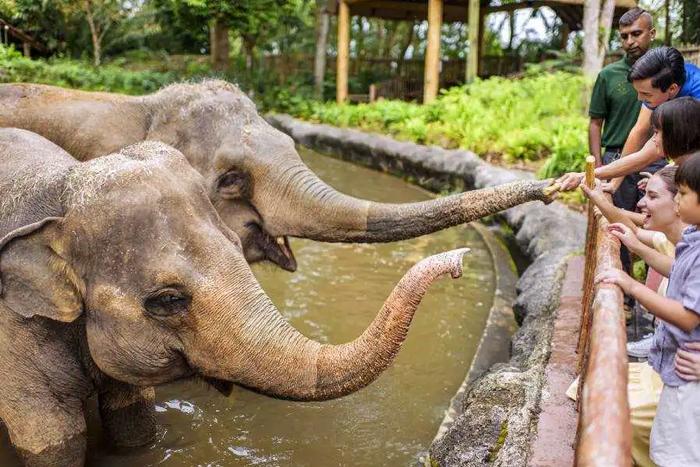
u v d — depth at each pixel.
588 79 13.31
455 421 3.53
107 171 2.98
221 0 21.92
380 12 22.89
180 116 4.64
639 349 3.54
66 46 25.38
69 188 3.01
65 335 3.17
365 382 2.76
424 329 5.56
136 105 4.73
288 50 28.94
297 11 29.19
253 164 4.52
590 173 3.30
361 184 12.26
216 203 4.57
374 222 4.37
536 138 11.31
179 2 22.20
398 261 7.41
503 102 14.14
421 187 12.18
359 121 17.23
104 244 2.87
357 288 6.46
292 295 6.20
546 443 2.95
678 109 2.70
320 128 17.44
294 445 3.85
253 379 2.86
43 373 3.15
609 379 1.62
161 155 3.13
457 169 11.14
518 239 7.45
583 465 1.43
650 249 2.66
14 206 3.12
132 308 2.87
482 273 7.11
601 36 13.90
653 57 3.40
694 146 2.70
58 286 2.96
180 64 26.55
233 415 4.16
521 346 4.42
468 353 5.12
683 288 2.27
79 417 3.29
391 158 13.30
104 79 20.77
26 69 19.12
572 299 4.70
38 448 3.15
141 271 2.83
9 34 24.36
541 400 3.34
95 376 3.32
